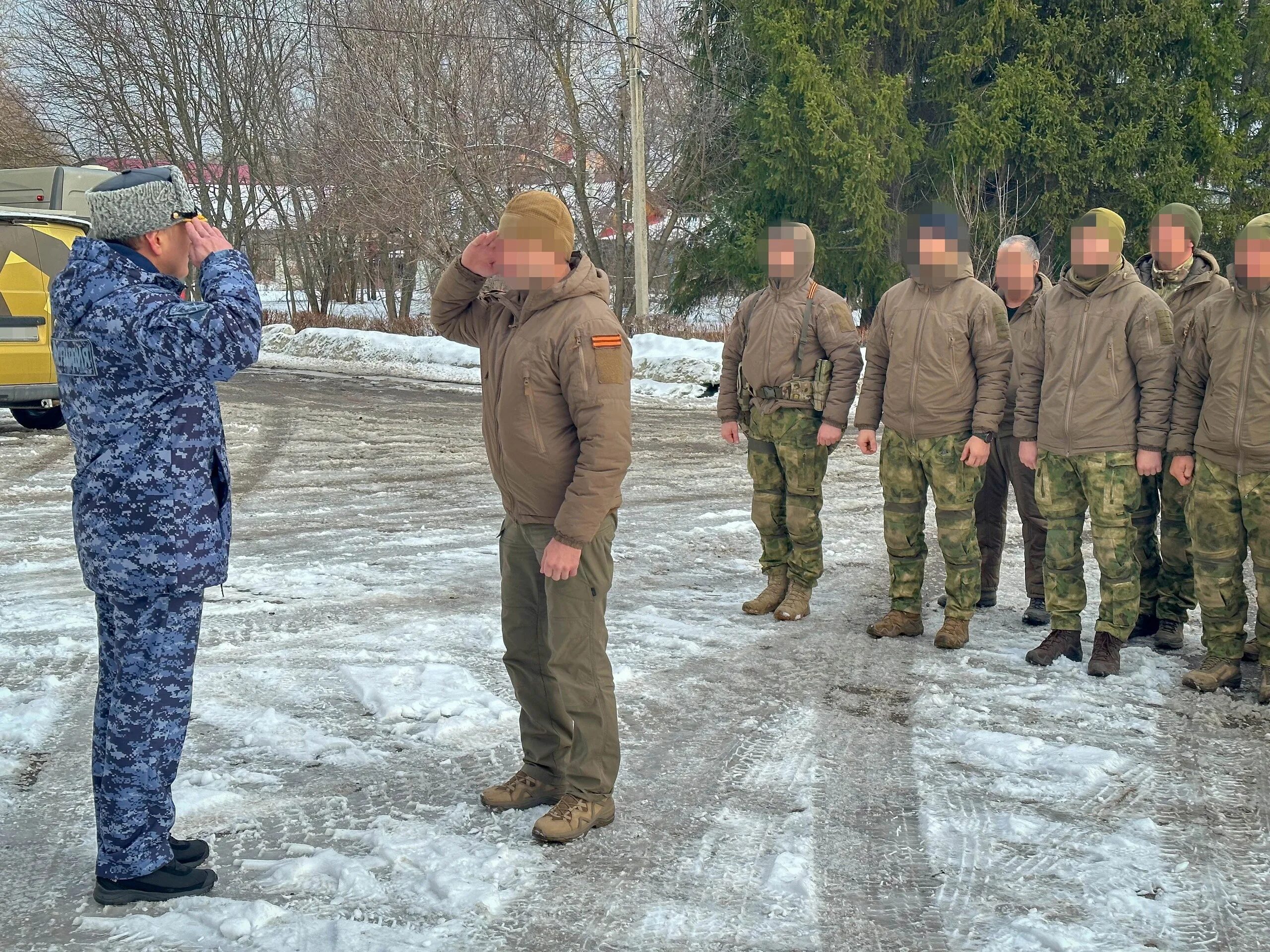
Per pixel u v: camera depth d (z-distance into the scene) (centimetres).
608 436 275
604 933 251
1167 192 2331
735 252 2520
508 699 398
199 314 239
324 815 309
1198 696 408
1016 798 323
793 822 308
